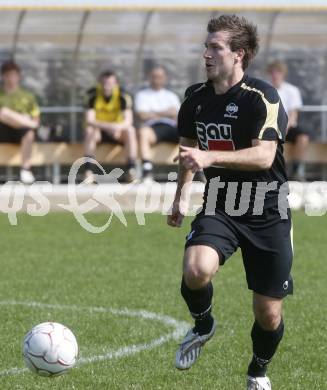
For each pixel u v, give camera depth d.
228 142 22.52
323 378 24.66
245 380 24.42
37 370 22.22
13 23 67.38
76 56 69.31
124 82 70.00
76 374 24.81
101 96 65.00
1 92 64.50
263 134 21.72
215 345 28.05
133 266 42.03
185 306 33.72
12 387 23.66
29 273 40.50
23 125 63.94
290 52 70.62
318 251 46.25
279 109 22.05
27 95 64.62
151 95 65.81
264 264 22.06
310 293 36.06
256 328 22.45
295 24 69.38
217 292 36.31
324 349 27.59
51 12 66.88
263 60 70.44
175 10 67.62
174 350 27.47
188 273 21.39
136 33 69.12
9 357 26.64
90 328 30.23
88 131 64.69
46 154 66.75
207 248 21.56
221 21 22.20
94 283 38.12
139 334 29.39
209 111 22.64
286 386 23.92
